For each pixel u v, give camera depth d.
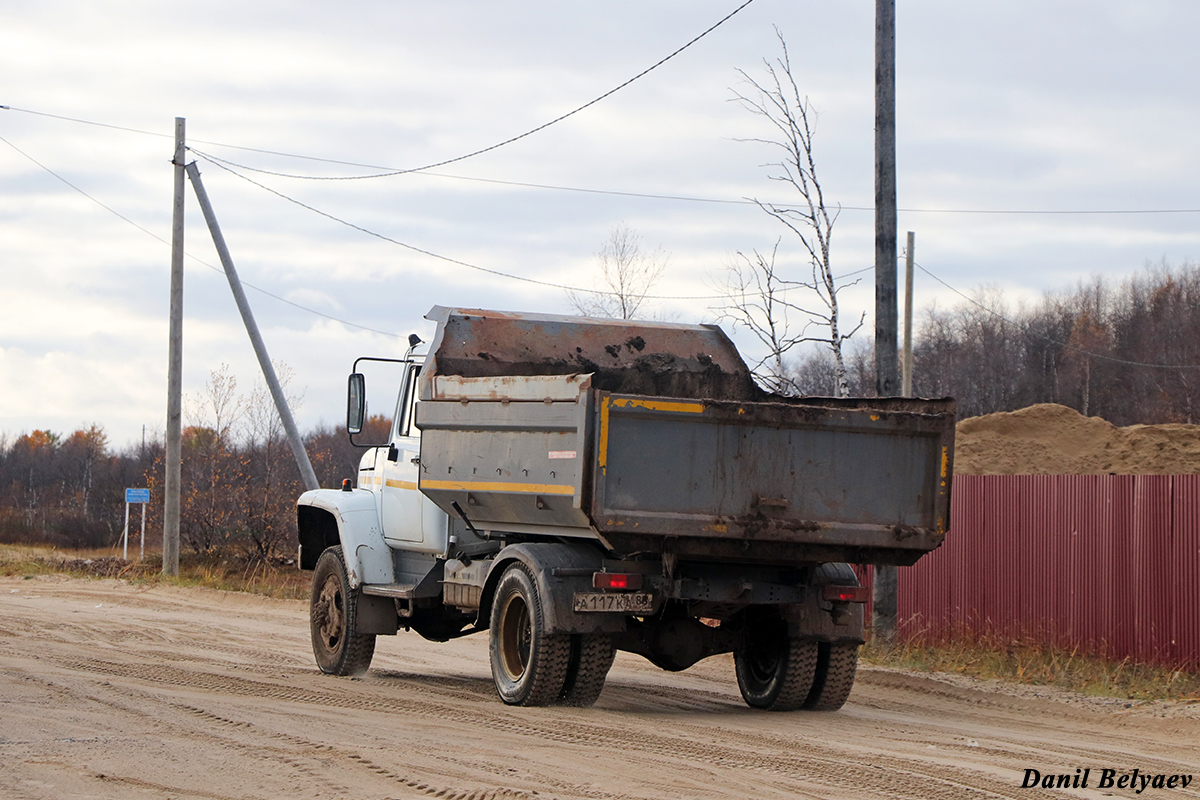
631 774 11.63
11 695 15.57
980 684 20.47
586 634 15.30
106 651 22.23
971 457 38.34
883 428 15.09
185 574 46.38
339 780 10.95
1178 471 35.28
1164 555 22.03
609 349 19.23
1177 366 81.44
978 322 98.69
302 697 16.52
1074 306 101.44
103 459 142.00
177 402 45.97
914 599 26.84
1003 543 25.00
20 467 149.62
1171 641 21.73
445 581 18.27
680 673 22.30
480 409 16.36
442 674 21.25
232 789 10.48
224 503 52.84
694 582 15.20
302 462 40.03
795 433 14.85
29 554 60.78
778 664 16.73
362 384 20.00
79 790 10.24
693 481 14.37
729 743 13.50
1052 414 38.78
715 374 19.12
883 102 24.47
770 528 14.56
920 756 13.06
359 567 19.62
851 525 14.96
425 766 11.68
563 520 15.01
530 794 10.53
